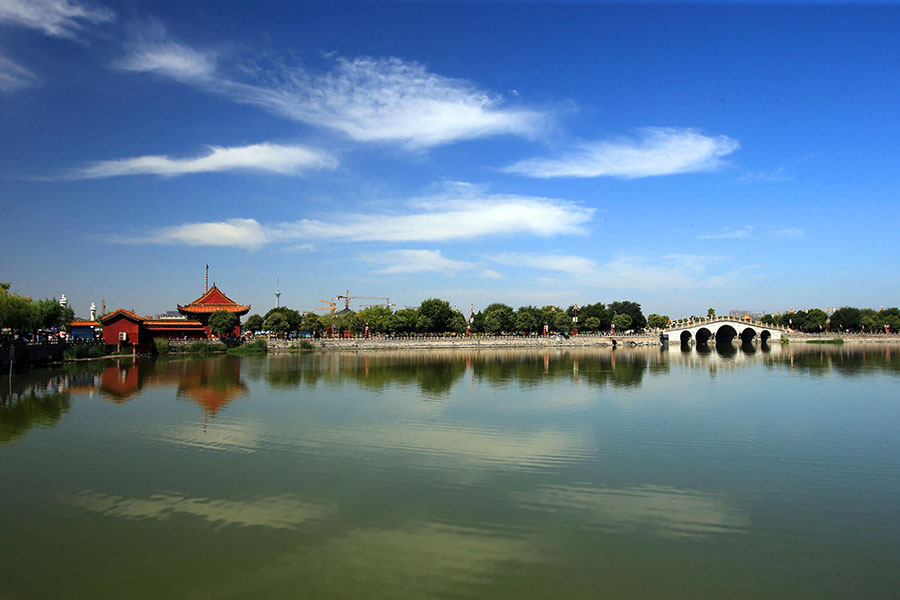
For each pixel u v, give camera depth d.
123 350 115.88
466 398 60.25
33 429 44.03
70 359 101.00
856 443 39.94
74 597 19.42
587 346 186.75
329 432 43.06
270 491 29.62
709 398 60.56
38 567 21.55
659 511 27.11
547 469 33.53
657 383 74.62
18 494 29.17
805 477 32.25
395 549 22.95
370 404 56.06
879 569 21.45
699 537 24.22
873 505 27.91
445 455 36.56
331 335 192.00
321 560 22.03
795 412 52.00
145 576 20.83
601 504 27.95
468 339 174.12
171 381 75.25
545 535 24.31
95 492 29.47
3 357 81.38
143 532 24.58
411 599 19.25
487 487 30.33
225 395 62.28
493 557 22.33
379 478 31.73
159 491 29.64
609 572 21.17
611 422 47.16
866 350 158.62
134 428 44.41
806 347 179.00
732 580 20.66
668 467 34.09
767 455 36.75
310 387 69.44
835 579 20.75
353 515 26.42
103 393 63.34
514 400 58.78
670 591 19.88
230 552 22.70
